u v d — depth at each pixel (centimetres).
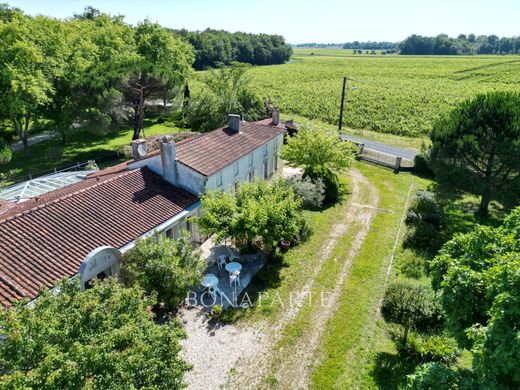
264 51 16212
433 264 1355
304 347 1573
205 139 2766
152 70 4044
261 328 1677
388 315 1745
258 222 1948
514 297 905
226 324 1700
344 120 6150
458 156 2544
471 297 1133
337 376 1438
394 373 1438
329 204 2933
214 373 1452
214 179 2434
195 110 4675
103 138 5097
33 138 5059
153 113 6347
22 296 1426
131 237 1897
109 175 2550
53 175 3216
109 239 1841
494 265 1114
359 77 11631
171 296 1717
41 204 2006
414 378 1090
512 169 2469
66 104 4228
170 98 4456
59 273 1576
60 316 962
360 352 1542
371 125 5881
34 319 918
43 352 867
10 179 3566
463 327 1171
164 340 1023
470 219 2739
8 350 868
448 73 12319
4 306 1366
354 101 7506
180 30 13062
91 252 1589
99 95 3862
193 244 2347
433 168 2742
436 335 1580
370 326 1680
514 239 1292
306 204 2811
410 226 2517
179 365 1022
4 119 4128
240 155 2752
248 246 2200
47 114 4375
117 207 2053
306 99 7738
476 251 1282
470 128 2509
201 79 7169
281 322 1711
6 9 7038
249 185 2250
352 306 1805
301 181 2919
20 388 759
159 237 1786
